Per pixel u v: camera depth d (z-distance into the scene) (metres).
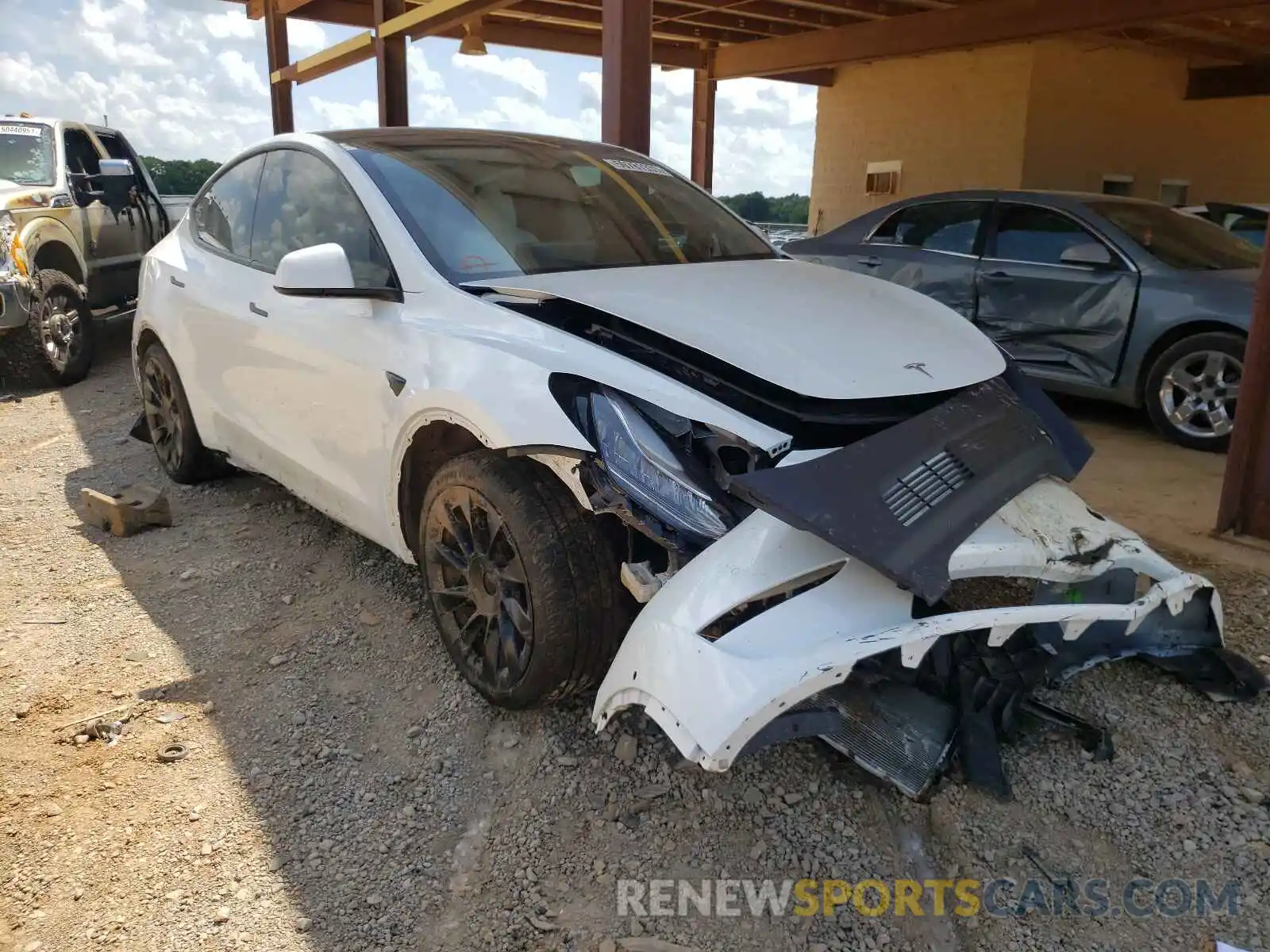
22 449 5.74
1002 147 11.52
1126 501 4.68
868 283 3.51
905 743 2.46
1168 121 12.71
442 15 6.70
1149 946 2.10
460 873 2.36
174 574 3.97
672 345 2.68
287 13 9.96
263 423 3.93
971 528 2.37
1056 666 2.68
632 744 2.74
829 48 11.12
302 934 2.19
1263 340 3.88
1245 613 3.42
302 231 3.74
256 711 3.03
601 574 2.61
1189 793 2.53
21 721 2.99
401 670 3.21
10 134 7.88
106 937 2.19
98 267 8.12
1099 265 5.97
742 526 2.31
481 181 3.54
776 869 2.33
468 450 3.06
